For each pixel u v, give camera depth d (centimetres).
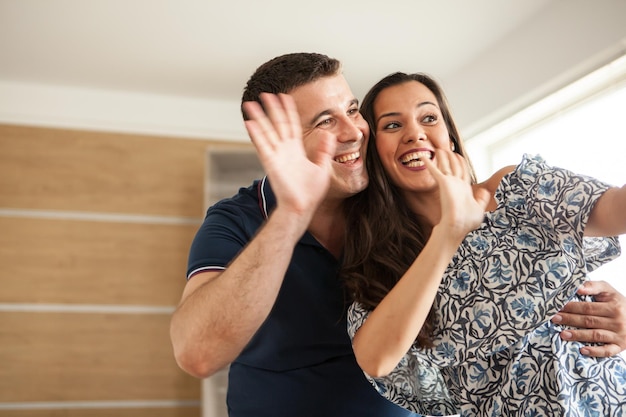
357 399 174
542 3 333
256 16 340
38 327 391
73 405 385
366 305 159
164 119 430
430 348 153
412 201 175
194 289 155
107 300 402
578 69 314
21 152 409
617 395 146
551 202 145
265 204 178
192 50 374
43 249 401
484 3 333
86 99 421
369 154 177
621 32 290
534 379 146
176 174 425
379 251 167
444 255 133
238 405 182
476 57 388
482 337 149
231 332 131
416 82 178
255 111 127
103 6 328
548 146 352
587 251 154
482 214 134
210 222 175
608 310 152
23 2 324
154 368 398
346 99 172
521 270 148
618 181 303
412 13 341
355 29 355
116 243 410
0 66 391
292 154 127
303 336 173
